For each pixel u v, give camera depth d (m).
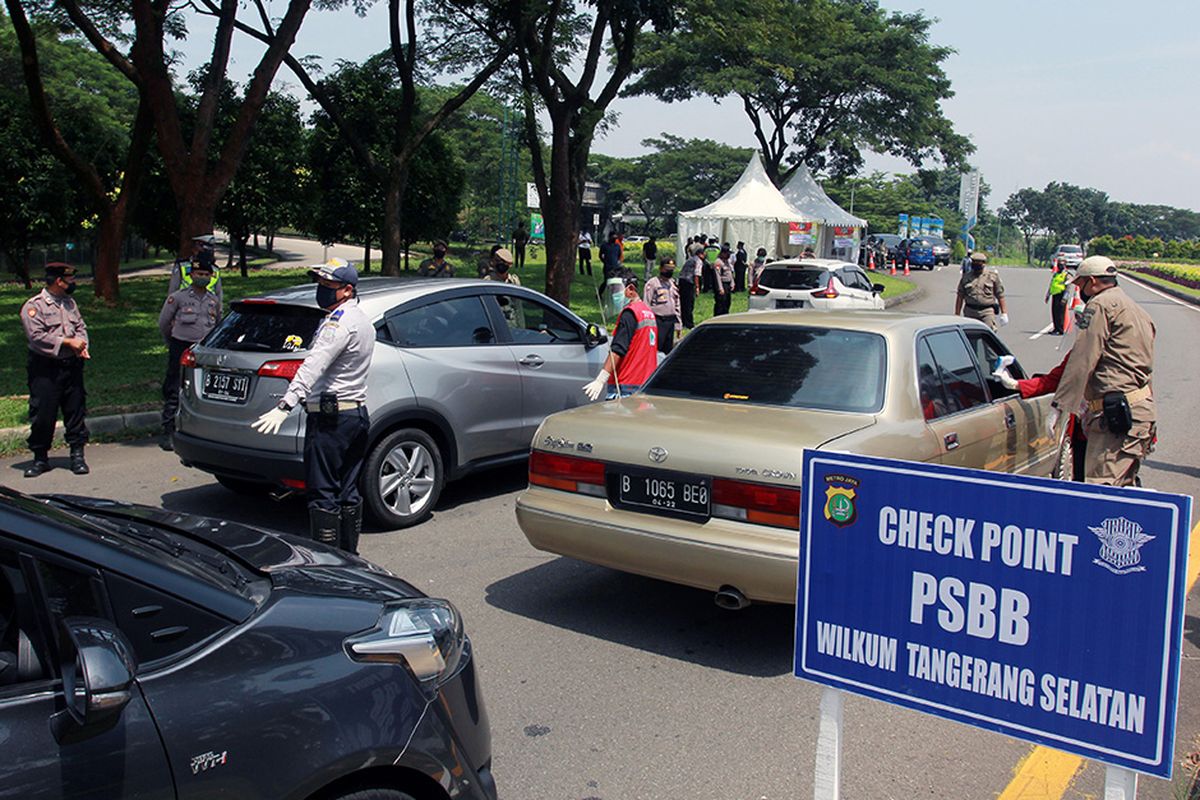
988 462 5.94
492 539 6.93
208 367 6.84
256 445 6.56
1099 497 2.35
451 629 3.01
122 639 2.21
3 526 2.45
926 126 38.06
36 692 2.22
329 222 29.61
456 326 7.46
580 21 21.94
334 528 5.80
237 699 2.42
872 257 53.84
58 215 24.56
